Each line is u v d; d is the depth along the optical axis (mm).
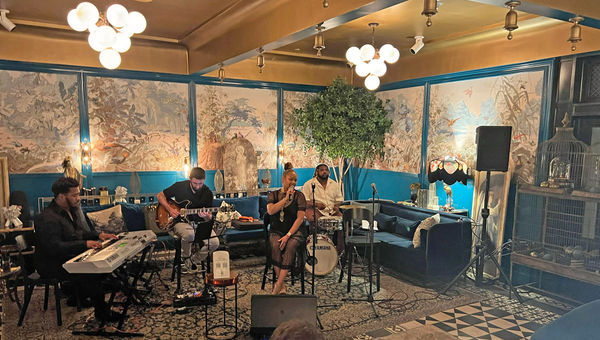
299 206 4738
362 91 8094
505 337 3998
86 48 6754
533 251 5121
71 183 4145
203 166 7879
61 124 6730
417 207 6602
